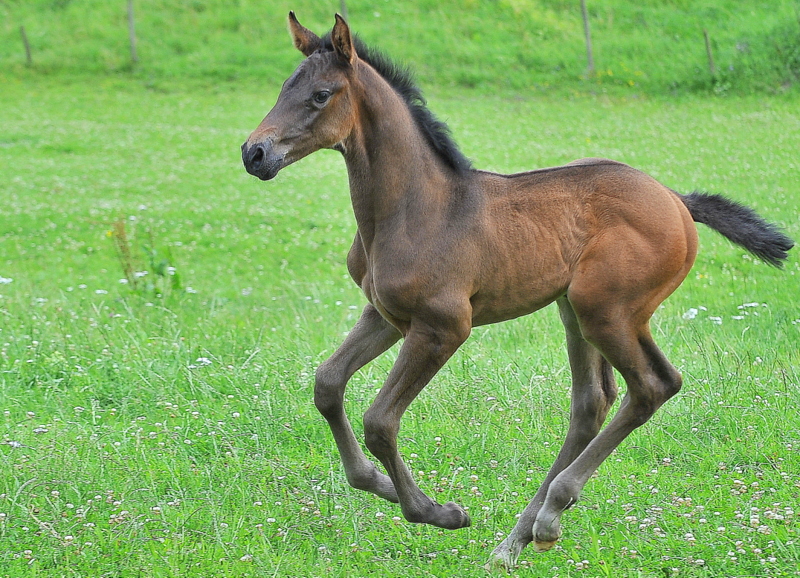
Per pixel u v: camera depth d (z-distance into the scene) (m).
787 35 40.47
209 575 7.45
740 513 8.20
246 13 50.25
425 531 8.34
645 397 8.02
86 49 47.81
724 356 12.28
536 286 7.93
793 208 22.12
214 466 9.38
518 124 35.09
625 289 7.82
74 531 8.10
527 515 7.97
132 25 47.38
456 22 47.62
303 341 13.32
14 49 48.16
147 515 8.30
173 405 11.01
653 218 7.91
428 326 7.60
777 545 7.59
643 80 40.31
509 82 41.66
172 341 13.07
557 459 8.47
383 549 8.02
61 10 52.06
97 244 22.00
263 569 7.45
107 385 11.61
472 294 7.79
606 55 42.97
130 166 30.97
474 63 43.62
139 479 9.06
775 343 13.23
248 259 20.73
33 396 11.32
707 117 34.69
